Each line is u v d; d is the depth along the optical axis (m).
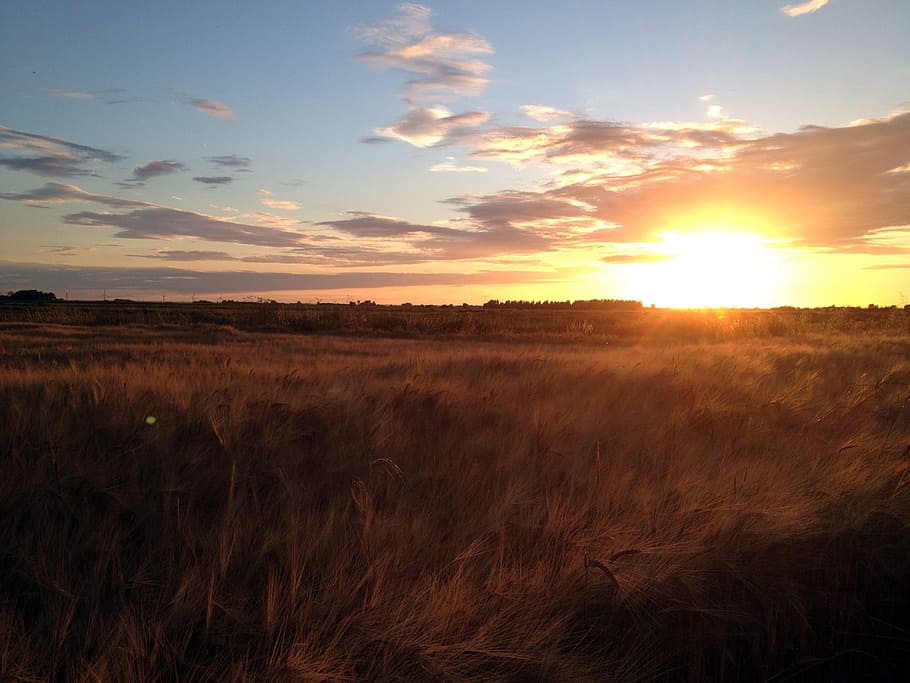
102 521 3.95
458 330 41.69
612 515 4.14
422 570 3.35
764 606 3.55
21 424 5.36
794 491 4.54
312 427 6.06
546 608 3.14
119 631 2.83
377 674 2.72
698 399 7.67
